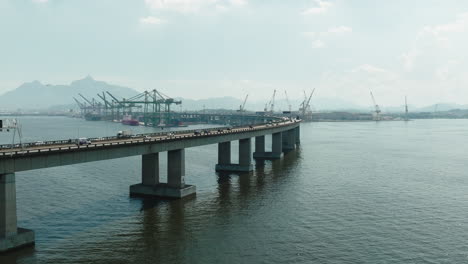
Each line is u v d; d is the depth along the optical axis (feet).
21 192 314.76
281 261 182.60
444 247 200.75
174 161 303.48
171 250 194.90
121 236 213.25
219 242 205.87
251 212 260.83
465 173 413.80
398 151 621.31
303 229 226.99
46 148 234.17
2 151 210.38
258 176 392.27
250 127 526.57
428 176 395.75
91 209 264.52
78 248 195.72
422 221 243.19
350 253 192.13
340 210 266.77
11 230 190.49
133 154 270.46
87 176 387.14
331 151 620.90
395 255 190.08
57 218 244.01
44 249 193.26
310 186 343.67
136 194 306.76
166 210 263.90
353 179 377.30
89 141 278.05
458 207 276.00
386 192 321.32
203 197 301.02
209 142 354.95
